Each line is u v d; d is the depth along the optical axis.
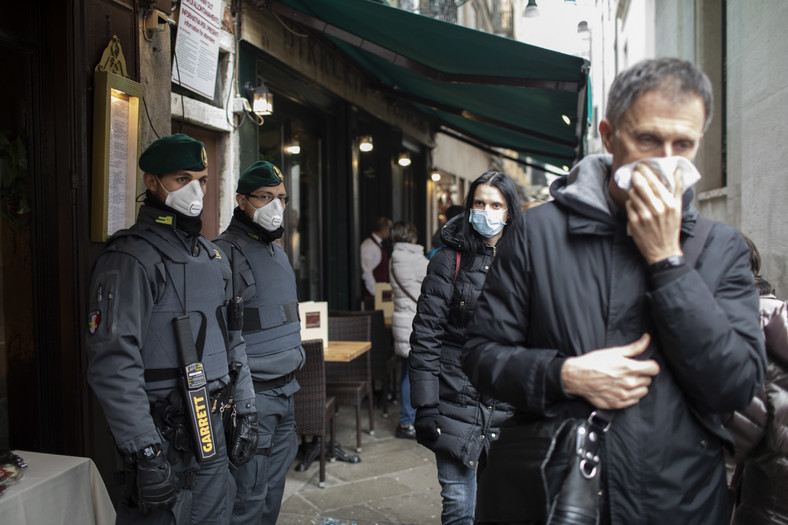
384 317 5.97
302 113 6.75
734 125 5.14
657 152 1.16
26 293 2.78
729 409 1.18
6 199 2.71
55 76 2.79
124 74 3.07
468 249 2.55
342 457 4.48
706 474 1.23
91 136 2.88
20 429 2.76
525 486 1.29
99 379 1.84
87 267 2.84
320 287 7.28
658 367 1.19
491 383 1.34
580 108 4.77
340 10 4.75
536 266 1.32
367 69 7.22
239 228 2.86
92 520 2.21
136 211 3.12
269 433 2.72
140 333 1.92
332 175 7.31
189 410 2.00
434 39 4.58
